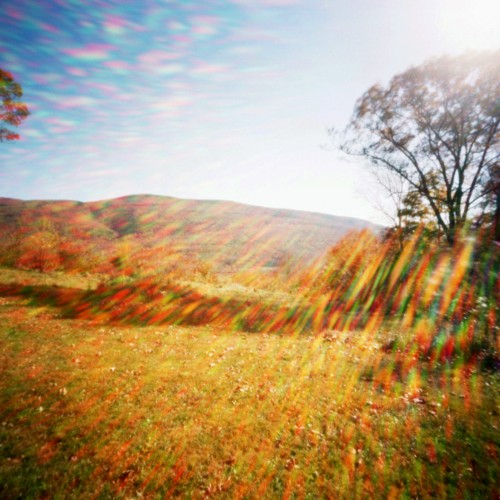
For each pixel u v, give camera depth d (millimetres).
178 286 16469
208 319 11984
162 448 3955
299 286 23234
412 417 4684
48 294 13008
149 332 9453
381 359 7363
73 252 20047
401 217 22734
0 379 5512
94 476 3445
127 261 18125
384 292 17859
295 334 10289
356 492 3291
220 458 3814
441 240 20156
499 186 17312
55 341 7820
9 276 15438
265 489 3342
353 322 12180
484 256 12820
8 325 8742
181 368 6641
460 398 5203
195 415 4750
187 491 3297
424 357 7324
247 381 6066
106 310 11648
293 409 4977
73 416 4547
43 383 5492
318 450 3967
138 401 5098
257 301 15875
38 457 3664
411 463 3695
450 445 3990
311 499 3217
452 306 10414
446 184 20438
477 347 7172
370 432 4328
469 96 17609
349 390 5668
